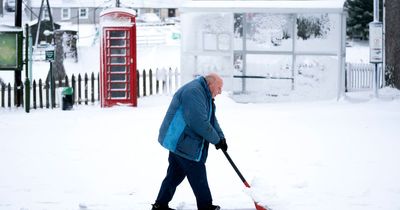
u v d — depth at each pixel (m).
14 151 14.30
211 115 8.88
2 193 10.41
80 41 66.31
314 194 10.09
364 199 9.79
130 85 24.08
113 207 9.49
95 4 86.69
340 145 14.67
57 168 12.38
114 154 13.83
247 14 27.19
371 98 26.17
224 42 26.48
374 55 25.81
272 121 19.12
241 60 27.33
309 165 12.39
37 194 10.34
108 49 23.98
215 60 26.81
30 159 13.33
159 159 13.24
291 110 22.31
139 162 12.94
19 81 24.11
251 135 16.31
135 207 9.49
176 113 8.67
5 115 21.47
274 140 15.48
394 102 24.45
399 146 14.48
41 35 56.19
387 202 9.61
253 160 12.96
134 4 91.25
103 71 24.00
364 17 60.12
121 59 24.03
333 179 11.15
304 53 26.81
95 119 20.11
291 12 25.72
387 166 12.23
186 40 26.73
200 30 26.62
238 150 14.12
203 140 8.74
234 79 27.36
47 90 24.20
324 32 26.62
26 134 16.86
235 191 10.41
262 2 25.95
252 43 27.25
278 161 12.82
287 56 27.09
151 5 92.38
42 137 16.31
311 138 15.73
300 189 10.44
